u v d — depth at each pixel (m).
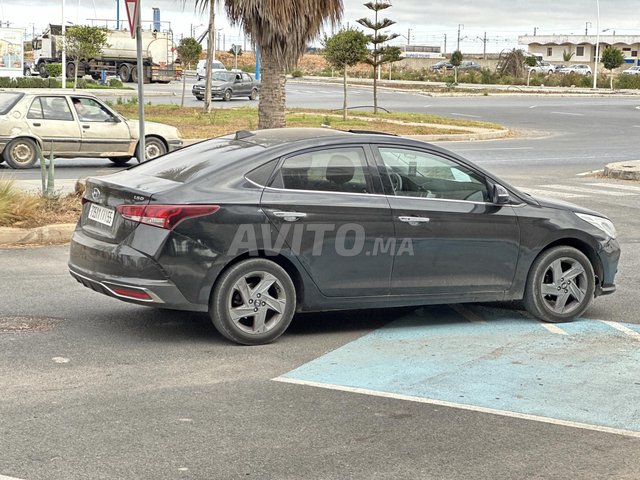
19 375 6.16
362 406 5.75
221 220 6.82
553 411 5.75
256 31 14.25
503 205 7.77
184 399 5.79
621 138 31.09
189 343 7.10
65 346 6.89
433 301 7.62
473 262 7.68
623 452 5.10
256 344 7.11
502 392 6.10
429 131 30.45
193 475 4.62
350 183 7.31
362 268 7.31
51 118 18.84
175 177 7.11
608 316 8.41
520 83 77.56
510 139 30.11
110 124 19.31
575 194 16.59
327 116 34.84
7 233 10.70
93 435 5.12
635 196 16.55
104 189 7.16
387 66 103.19
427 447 5.09
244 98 50.97
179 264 6.77
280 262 7.19
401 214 7.37
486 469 4.81
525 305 8.03
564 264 8.08
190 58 53.16
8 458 4.75
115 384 6.04
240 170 7.05
